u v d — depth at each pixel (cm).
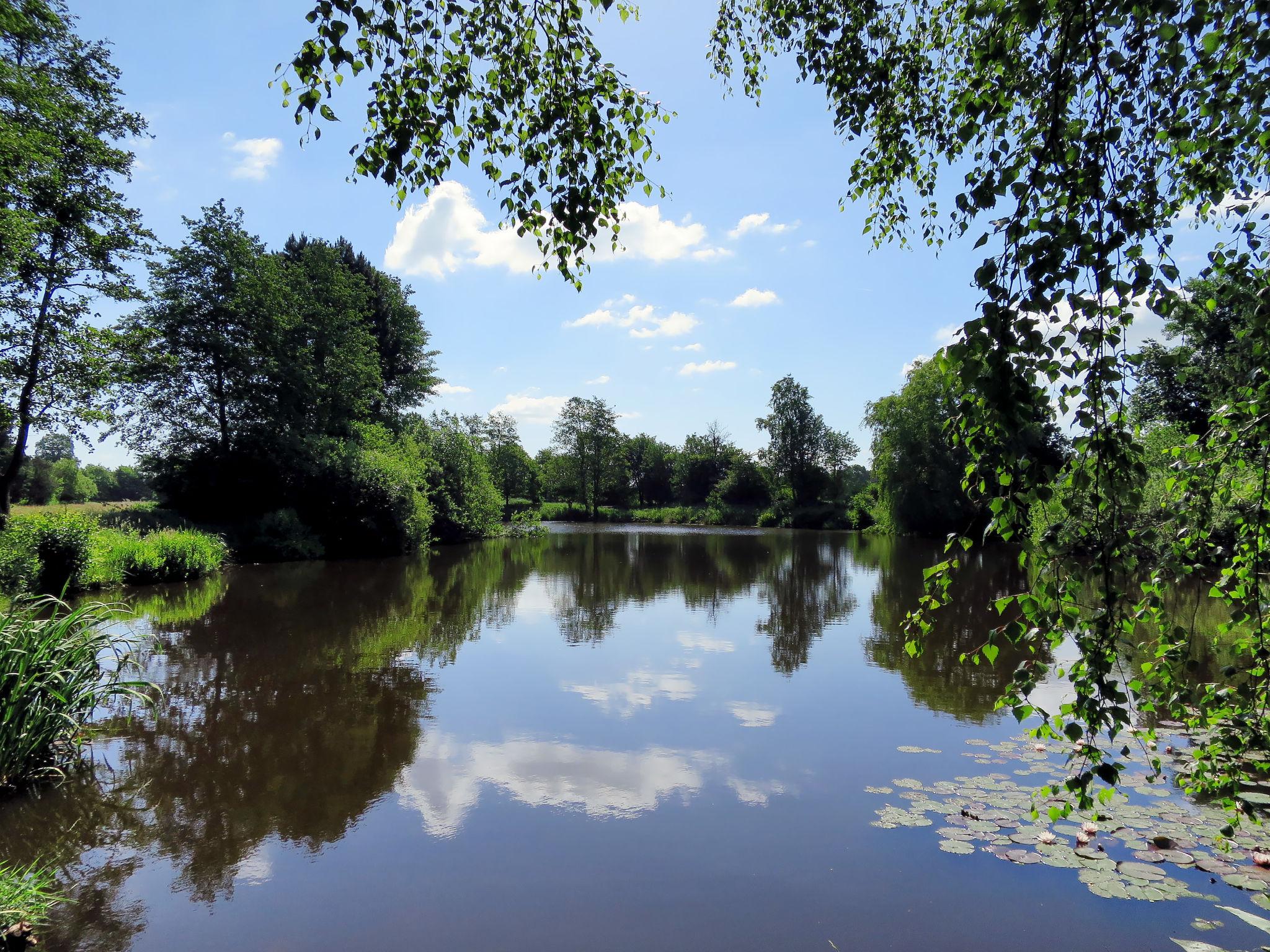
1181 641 242
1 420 1517
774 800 487
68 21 1662
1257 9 189
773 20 397
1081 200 190
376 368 2808
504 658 896
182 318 2217
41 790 510
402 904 370
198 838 441
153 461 2242
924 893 373
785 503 5178
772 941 336
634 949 332
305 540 2119
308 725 646
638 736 614
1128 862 394
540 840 434
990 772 530
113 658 877
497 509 3341
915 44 390
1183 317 210
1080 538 193
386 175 266
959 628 1096
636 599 1407
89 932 349
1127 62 206
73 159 1683
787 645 980
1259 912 349
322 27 234
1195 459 241
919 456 3422
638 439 6925
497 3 285
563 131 294
